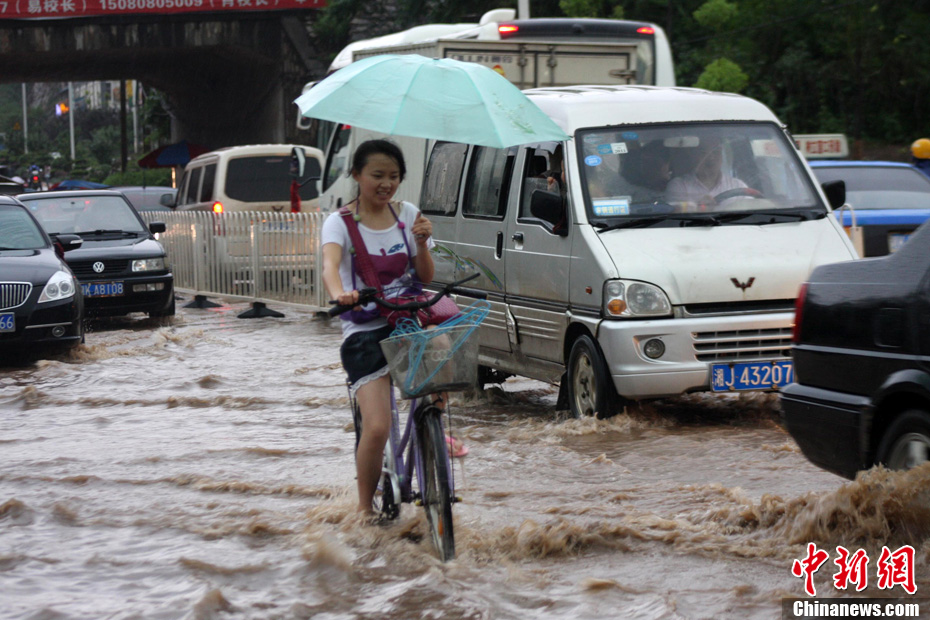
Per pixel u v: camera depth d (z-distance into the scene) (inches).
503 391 450.9
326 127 920.9
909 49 1199.6
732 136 381.7
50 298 542.9
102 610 191.6
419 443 224.7
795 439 248.4
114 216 779.4
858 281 232.4
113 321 761.0
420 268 226.5
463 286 427.8
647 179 367.2
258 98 1959.9
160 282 729.6
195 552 224.5
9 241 587.5
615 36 629.6
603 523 233.1
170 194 1046.4
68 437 360.8
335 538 228.7
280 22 1756.9
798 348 247.3
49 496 277.7
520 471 295.3
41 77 2208.4
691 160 373.1
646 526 235.0
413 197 606.5
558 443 329.7
